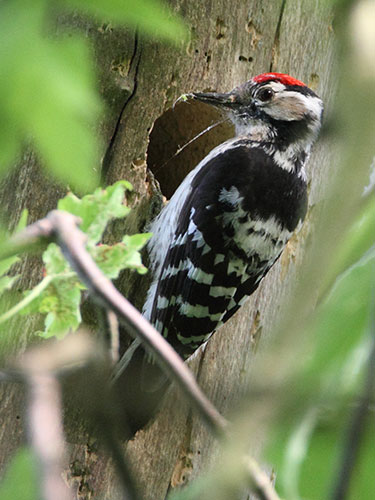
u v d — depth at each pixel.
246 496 5.16
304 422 2.25
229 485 1.83
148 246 8.04
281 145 8.55
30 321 6.54
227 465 1.84
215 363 8.09
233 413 1.77
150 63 7.52
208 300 7.88
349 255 2.24
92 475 7.07
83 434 6.99
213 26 7.93
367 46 1.67
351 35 1.70
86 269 2.47
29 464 2.35
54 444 1.97
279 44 8.41
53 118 2.26
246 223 8.05
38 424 2.03
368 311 2.20
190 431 7.67
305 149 8.69
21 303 3.87
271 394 1.71
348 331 2.19
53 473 1.85
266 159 8.39
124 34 7.35
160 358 2.27
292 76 8.56
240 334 8.25
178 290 8.02
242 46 8.14
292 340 1.69
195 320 7.88
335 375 2.14
